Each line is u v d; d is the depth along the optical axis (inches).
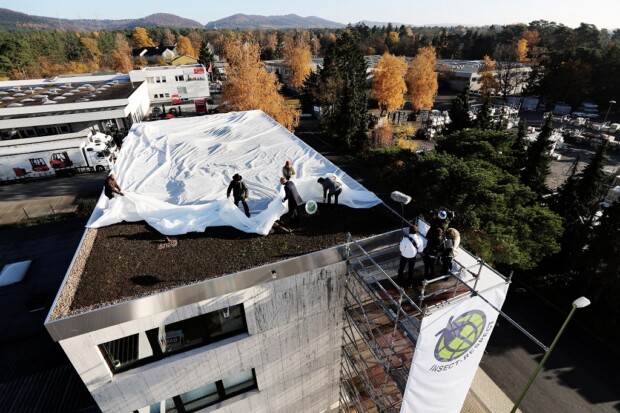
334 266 413.7
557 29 4603.8
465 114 1347.2
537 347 755.4
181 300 345.1
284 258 403.5
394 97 2310.5
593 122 2450.8
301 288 406.3
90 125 1838.1
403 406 351.9
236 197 477.7
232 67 1562.5
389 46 5265.8
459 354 356.2
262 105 1513.3
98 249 428.1
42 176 1429.6
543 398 650.8
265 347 424.2
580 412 628.1
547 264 960.9
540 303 870.4
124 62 3693.4
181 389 399.5
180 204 545.6
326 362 497.7
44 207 1221.1
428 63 2578.7
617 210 766.5
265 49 5157.5
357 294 435.2
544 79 2854.3
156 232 467.2
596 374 697.0
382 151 1279.5
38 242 1025.5
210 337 394.9
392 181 938.1
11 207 1221.7
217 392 439.2
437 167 813.9
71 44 4776.1
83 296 342.3
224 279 352.5
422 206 808.3
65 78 2449.6
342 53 2687.0
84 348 329.1
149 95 2691.9
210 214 483.8
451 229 373.7
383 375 506.0
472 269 403.9
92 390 354.3
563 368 708.0
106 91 2140.7
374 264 381.7
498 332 791.7
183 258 406.6
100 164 1482.5
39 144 1408.7
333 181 498.6
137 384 369.4
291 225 474.6
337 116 1820.9
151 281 366.0
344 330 468.8
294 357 457.7
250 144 805.9
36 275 884.6
